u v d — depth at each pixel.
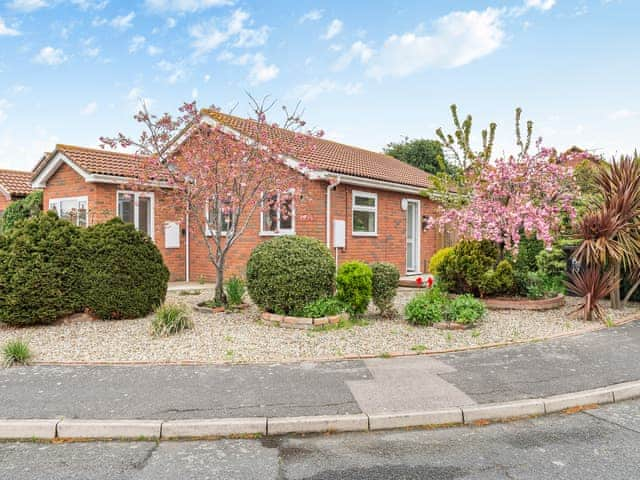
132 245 8.24
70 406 4.31
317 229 12.20
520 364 5.70
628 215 9.03
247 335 7.03
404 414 4.15
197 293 11.38
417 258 16.38
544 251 11.77
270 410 4.23
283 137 9.16
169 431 3.92
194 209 9.07
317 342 6.63
